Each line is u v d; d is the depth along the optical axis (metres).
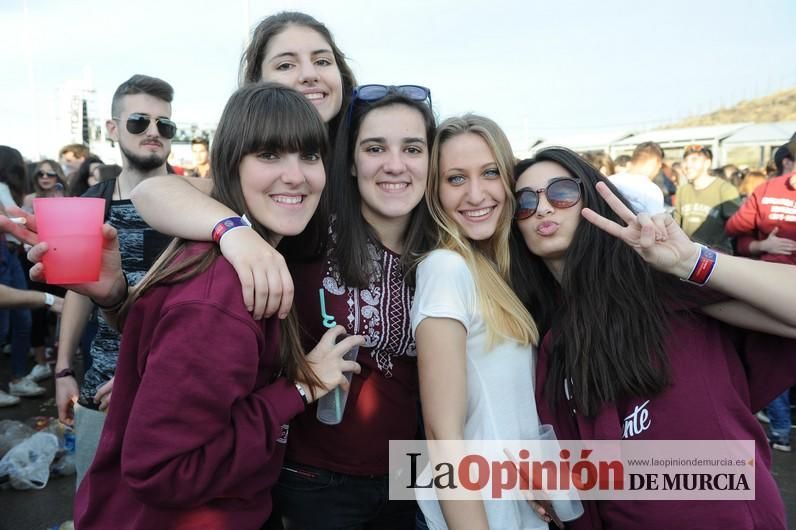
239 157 1.44
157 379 1.19
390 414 1.81
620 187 1.96
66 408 2.41
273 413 1.35
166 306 1.26
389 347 1.78
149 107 2.60
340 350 1.57
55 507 3.36
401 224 1.88
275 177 1.43
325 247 1.78
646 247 1.40
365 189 1.78
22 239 1.50
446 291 1.55
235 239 1.32
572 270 1.64
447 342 1.51
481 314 1.61
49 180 6.30
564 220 1.68
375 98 1.77
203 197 1.49
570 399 1.63
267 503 1.52
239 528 1.41
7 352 6.62
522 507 1.66
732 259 1.42
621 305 1.55
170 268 1.34
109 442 1.37
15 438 3.97
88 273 1.46
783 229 3.93
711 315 1.55
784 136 12.02
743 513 1.42
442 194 1.80
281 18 2.20
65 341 2.44
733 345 1.60
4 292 2.35
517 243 1.86
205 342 1.19
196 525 1.35
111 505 1.37
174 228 1.42
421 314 1.54
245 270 1.26
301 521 1.80
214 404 1.20
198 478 1.21
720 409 1.47
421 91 1.85
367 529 1.91
